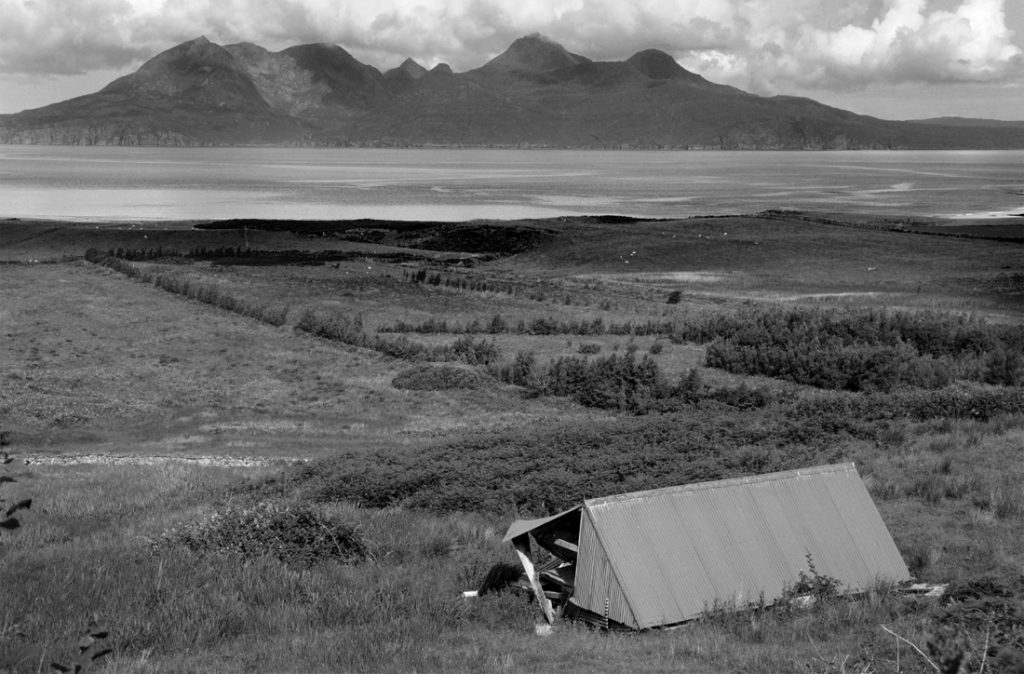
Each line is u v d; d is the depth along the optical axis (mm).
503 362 52594
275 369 51594
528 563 15555
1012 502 21516
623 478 26016
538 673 12188
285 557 19359
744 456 27438
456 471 26938
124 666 12875
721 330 59594
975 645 11664
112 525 23641
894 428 31828
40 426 40469
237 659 13383
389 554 19703
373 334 59906
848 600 15039
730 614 14141
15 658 7965
